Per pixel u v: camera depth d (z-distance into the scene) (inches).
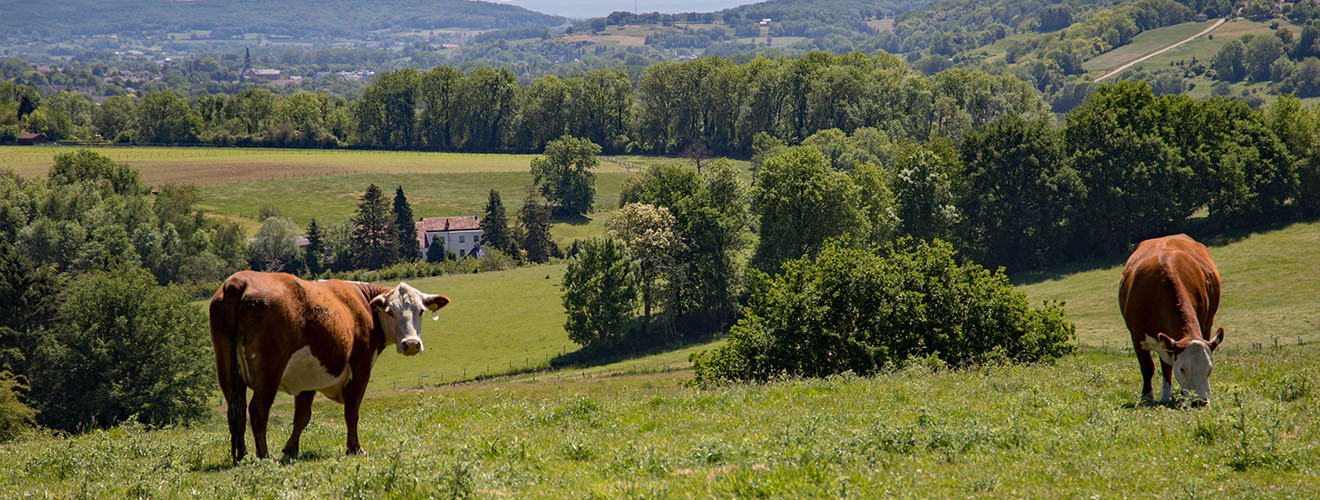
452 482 398.0
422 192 7519.7
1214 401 545.3
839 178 3373.5
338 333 502.9
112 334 2447.1
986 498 355.9
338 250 6082.7
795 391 740.0
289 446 527.8
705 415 629.6
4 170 7337.6
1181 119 3828.7
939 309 1170.6
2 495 424.2
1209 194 3767.2
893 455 438.0
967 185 3875.5
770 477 379.2
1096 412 530.9
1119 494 352.5
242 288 472.7
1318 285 3006.9
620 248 3442.4
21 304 2625.5
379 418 756.6
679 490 375.6
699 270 3663.9
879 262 1211.2
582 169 6909.5
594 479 408.8
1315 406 508.1
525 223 5974.4
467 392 2544.3
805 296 1202.0
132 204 5944.9
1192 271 616.7
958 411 573.3
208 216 6614.2
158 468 473.7
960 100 7519.7
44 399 2445.9
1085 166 3809.1
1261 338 2470.5
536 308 4074.8
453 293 4443.9
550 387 2608.3
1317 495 336.5
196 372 2536.9
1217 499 339.6
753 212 3553.2
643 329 3654.0
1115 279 3516.2
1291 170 3752.5
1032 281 3690.9
